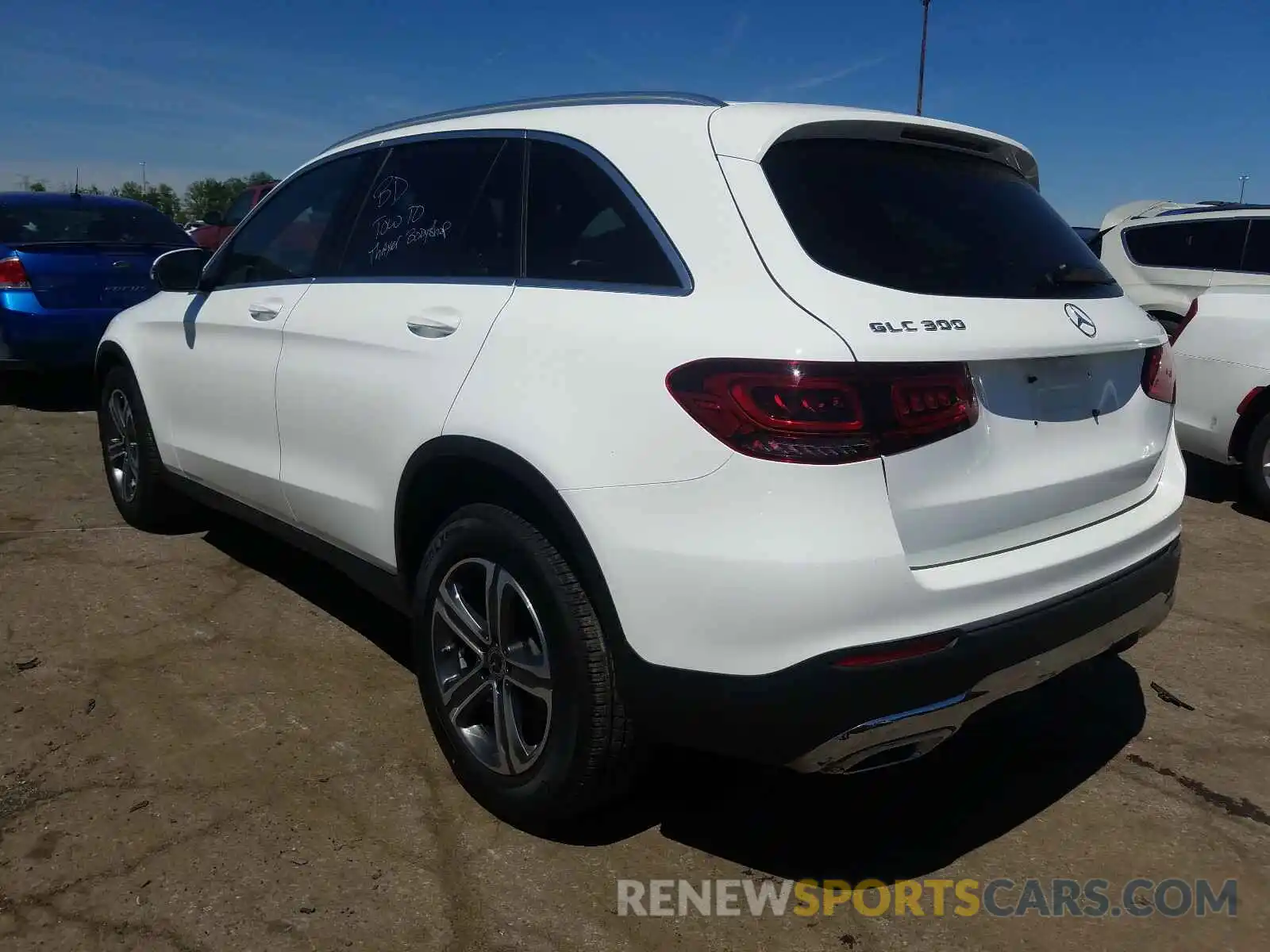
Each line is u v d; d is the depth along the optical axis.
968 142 2.81
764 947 2.35
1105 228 9.20
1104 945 2.39
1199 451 6.29
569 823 2.78
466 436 2.64
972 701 2.31
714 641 2.21
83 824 2.67
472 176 3.04
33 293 7.20
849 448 2.11
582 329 2.48
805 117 2.53
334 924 2.36
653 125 2.63
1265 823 2.88
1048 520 2.52
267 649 3.75
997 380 2.37
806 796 2.97
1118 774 3.13
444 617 2.84
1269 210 7.61
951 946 2.38
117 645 3.72
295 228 3.75
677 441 2.23
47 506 5.29
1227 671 3.85
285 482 3.55
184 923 2.34
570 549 2.45
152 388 4.47
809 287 2.23
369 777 2.96
